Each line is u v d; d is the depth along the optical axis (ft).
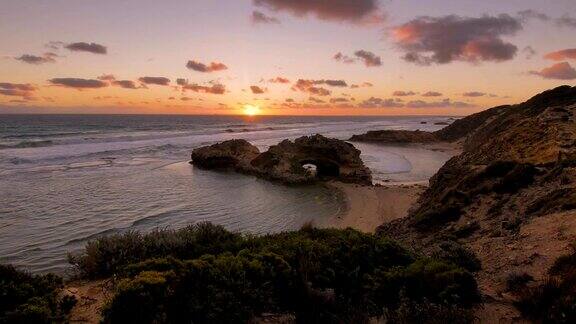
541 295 25.35
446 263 31.58
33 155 185.57
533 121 107.34
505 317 24.85
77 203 94.43
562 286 25.12
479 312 25.63
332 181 135.95
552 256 32.30
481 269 36.19
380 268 32.63
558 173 55.47
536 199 50.31
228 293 25.18
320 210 93.86
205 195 109.50
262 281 27.89
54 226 73.97
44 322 23.49
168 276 25.08
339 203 102.27
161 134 336.08
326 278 29.50
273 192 117.08
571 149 68.33
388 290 28.71
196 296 24.66
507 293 28.48
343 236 37.86
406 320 24.40
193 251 36.81
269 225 79.92
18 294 26.35
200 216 86.07
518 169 60.90
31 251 59.62
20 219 78.74
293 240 36.81
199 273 26.45
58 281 31.01
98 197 101.96
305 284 26.99
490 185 61.16
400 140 321.93
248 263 29.01
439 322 23.67
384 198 106.22
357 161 149.79
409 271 29.91
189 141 277.03
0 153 190.60
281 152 157.89
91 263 35.04
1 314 24.03
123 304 22.61
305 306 26.48
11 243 63.46
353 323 24.58
